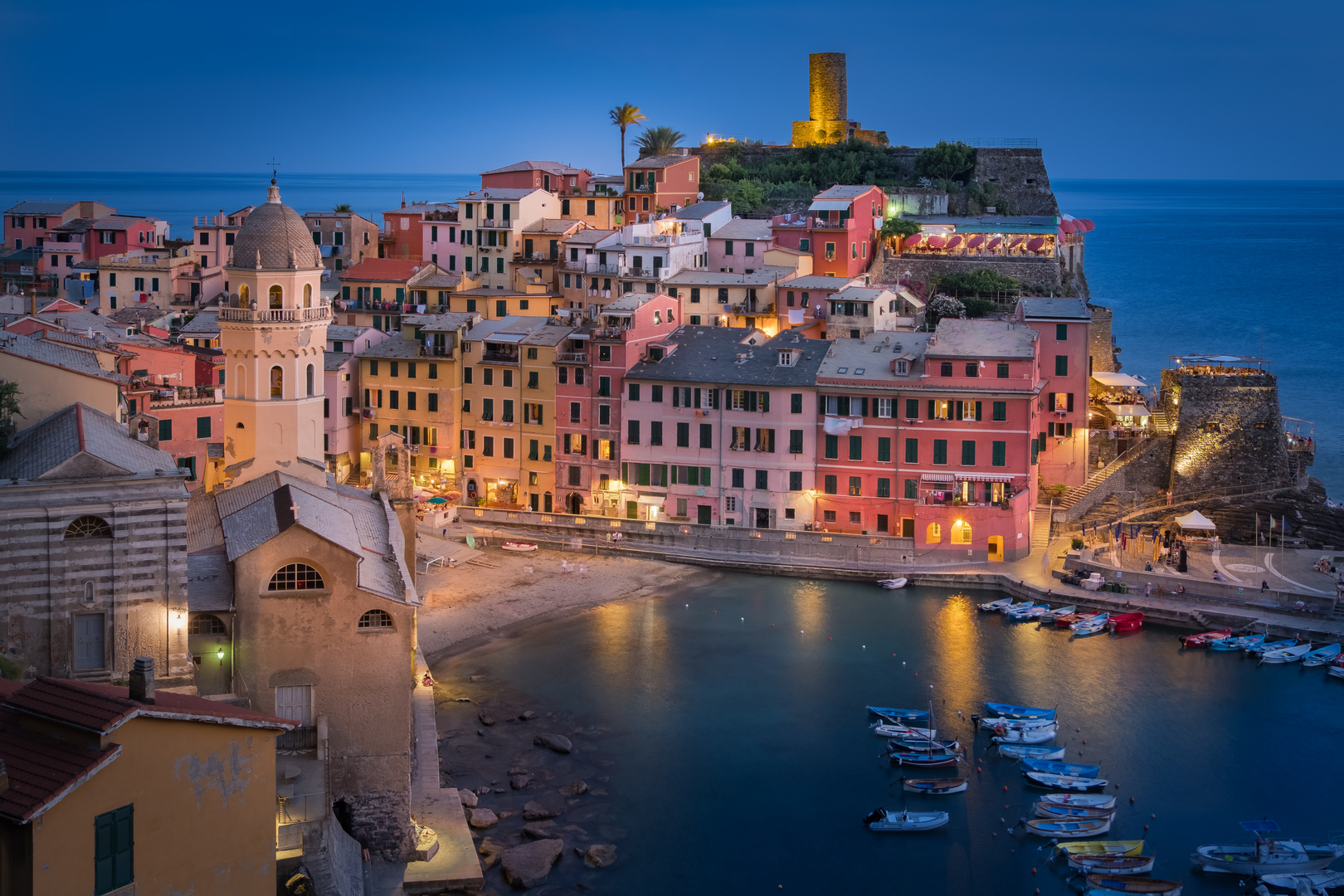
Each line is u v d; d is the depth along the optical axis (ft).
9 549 200.03
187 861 150.92
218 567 225.15
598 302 539.70
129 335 438.81
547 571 405.59
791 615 371.97
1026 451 401.08
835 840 249.34
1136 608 368.07
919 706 307.37
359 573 225.15
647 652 342.85
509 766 276.00
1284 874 235.40
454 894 216.74
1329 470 549.95
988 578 392.88
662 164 606.55
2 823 136.46
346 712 220.43
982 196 609.01
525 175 614.75
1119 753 283.79
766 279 503.20
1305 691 317.42
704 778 272.31
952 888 233.96
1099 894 229.86
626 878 234.58
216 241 614.75
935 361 404.77
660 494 436.76
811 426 418.31
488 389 460.14
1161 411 460.55
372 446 471.62
